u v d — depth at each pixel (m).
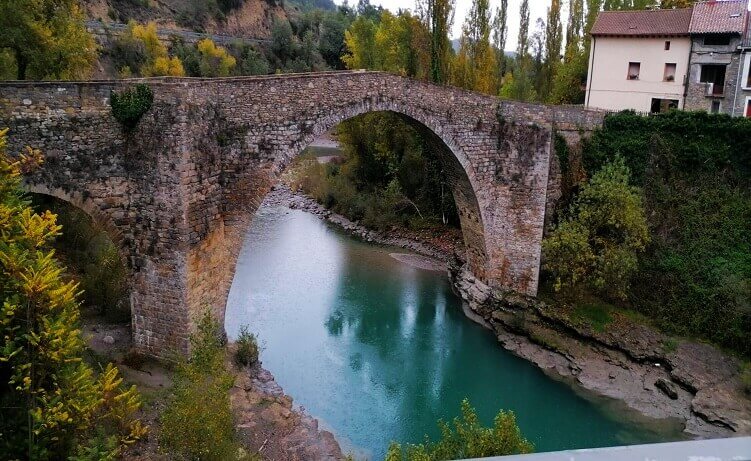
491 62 38.12
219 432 14.43
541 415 20.73
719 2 31.30
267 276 31.58
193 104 17.91
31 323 10.88
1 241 11.05
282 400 19.58
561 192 26.55
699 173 25.39
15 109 16.47
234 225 20.42
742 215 24.19
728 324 22.11
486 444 11.71
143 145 17.88
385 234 39.19
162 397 17.27
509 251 26.72
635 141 25.95
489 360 24.19
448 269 32.97
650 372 22.06
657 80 31.95
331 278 31.91
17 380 10.82
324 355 23.80
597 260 24.38
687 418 19.98
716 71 30.81
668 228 25.05
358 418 19.89
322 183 47.62
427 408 20.81
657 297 23.98
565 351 23.72
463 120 25.00
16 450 10.93
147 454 14.55
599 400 21.28
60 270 11.46
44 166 16.97
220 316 20.88
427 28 36.66
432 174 38.91
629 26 32.72
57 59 23.12
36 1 22.16
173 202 18.02
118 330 20.84
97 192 17.95
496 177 26.20
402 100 23.33
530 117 25.39
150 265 18.83
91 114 17.45
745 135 24.70
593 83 33.81
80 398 11.49
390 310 28.34
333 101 21.52
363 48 47.00
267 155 20.34
